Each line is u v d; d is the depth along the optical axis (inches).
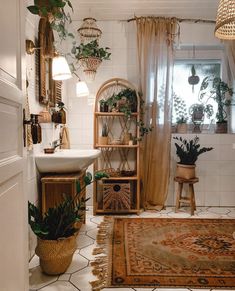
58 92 117.6
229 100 144.1
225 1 62.7
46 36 89.5
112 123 141.4
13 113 45.9
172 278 72.7
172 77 136.6
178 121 144.9
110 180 129.3
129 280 71.6
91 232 104.7
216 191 143.2
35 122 65.9
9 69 43.8
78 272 75.5
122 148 140.9
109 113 131.0
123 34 140.2
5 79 41.9
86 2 119.0
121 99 132.3
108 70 141.5
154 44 135.6
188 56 150.4
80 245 92.9
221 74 150.2
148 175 137.7
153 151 137.4
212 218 122.8
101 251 88.3
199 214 129.0
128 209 126.2
